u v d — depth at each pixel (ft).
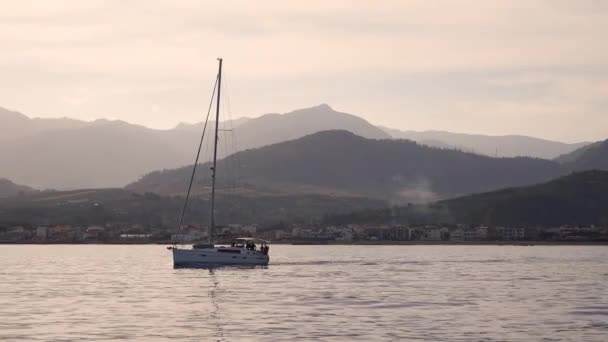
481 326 323.16
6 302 410.52
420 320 339.36
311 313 362.12
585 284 549.13
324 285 522.88
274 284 528.63
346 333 301.84
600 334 304.91
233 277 595.47
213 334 298.56
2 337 289.94
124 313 360.69
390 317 348.79
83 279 588.91
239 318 343.26
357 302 411.95
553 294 465.88
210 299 424.05
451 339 290.35
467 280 587.68
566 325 327.88
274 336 294.46
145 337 291.38
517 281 577.84
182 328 313.12
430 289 496.64
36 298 432.66
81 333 299.79
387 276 630.33
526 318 349.41
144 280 567.59
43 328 312.29
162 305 394.32
